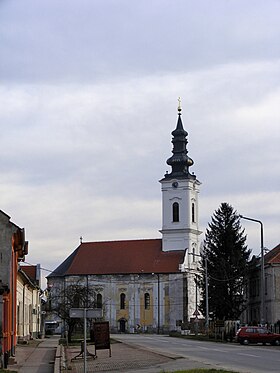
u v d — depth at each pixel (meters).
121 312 126.94
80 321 70.44
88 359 38.66
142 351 46.75
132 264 128.62
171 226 128.25
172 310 123.56
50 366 34.81
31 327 76.25
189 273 123.69
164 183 129.25
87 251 134.25
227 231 97.19
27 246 46.50
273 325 74.06
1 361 31.11
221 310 95.44
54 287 132.00
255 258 97.25
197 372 27.38
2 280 36.94
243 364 33.72
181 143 131.00
